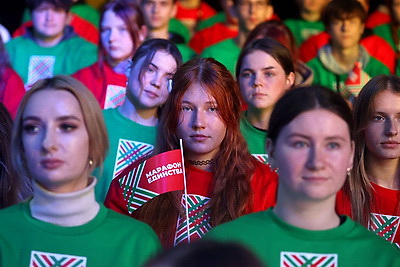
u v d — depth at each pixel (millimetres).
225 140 6473
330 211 4668
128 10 10031
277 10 11383
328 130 4488
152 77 7785
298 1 11203
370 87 6695
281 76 8078
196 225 6359
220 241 3062
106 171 7691
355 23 10883
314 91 4598
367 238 4699
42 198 4770
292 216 4648
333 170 4500
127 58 9977
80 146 4699
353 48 10977
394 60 11234
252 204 6426
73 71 10711
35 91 4758
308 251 4617
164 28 10961
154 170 6211
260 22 11164
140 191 6238
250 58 8078
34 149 4672
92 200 4840
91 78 10023
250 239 4688
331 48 10977
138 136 7848
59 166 4656
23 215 4816
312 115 4504
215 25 11336
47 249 4719
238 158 6477
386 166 6668
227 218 6320
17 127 4797
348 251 4633
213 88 6395
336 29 10922
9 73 10570
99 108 4828
